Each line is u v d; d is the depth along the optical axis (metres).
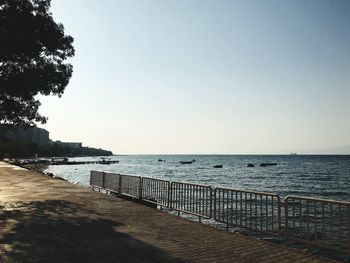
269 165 146.25
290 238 7.98
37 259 6.50
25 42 19.27
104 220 10.93
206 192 11.21
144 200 15.34
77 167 133.38
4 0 18.91
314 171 102.69
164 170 112.50
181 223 10.65
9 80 20.64
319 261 6.67
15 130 31.16
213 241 8.28
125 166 148.75
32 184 24.70
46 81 22.09
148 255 6.91
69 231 9.17
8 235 8.58
